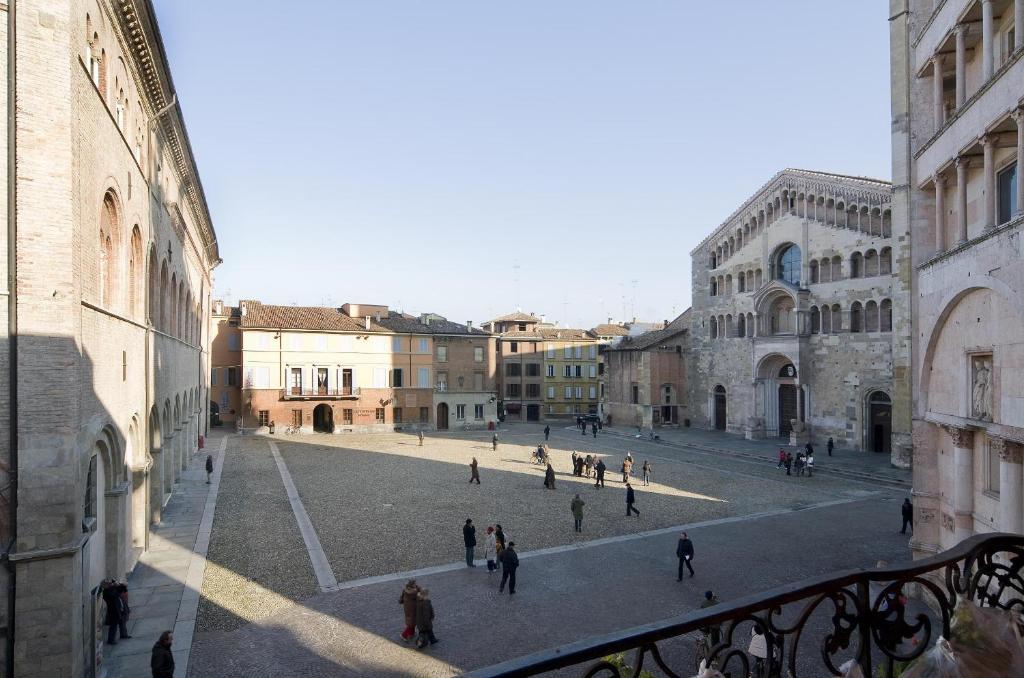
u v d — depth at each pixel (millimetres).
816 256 52125
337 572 20453
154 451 25688
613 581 19953
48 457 12195
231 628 16062
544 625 16516
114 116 16703
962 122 14836
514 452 51031
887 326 46562
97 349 14922
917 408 18562
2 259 12008
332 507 29938
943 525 17766
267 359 61906
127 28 18094
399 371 67438
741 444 53406
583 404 88938
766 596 3408
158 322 24812
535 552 23047
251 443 54562
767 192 56938
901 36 26875
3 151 12062
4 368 11977
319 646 15141
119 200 17391
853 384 48875
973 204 16172
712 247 64750
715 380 63969
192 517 27328
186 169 30672
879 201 47125
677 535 25484
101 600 14875
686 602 18219
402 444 55875
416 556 22281
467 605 17844
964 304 15516
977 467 15797
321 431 65062
